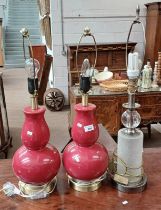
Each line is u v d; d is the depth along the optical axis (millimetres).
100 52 3879
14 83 6590
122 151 978
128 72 959
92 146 957
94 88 3100
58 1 4203
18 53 9211
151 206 901
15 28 9898
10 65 8758
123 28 4383
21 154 933
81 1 4234
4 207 907
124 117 985
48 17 4637
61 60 4430
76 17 4285
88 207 899
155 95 2998
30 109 912
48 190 964
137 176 990
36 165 909
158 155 1245
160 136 3500
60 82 4527
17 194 962
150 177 1062
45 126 922
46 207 905
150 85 3080
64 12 4250
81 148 951
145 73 3029
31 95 916
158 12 3906
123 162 982
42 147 927
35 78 918
